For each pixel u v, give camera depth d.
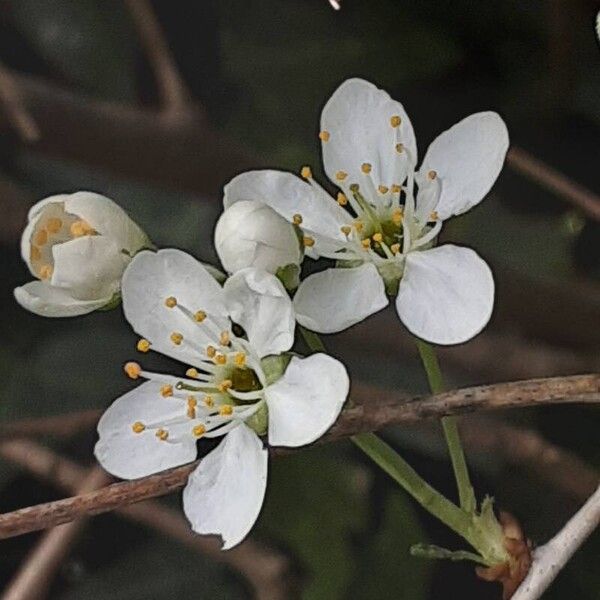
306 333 0.25
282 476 0.31
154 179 0.32
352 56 0.32
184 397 0.25
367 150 0.25
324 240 0.25
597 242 0.32
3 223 0.32
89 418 0.29
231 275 0.24
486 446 0.30
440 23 0.32
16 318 0.32
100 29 0.33
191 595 0.32
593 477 0.30
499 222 0.32
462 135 0.25
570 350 0.32
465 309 0.24
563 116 0.32
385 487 0.31
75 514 0.23
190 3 0.32
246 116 0.32
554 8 0.31
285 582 0.30
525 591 0.23
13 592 0.29
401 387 0.32
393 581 0.30
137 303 0.25
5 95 0.30
